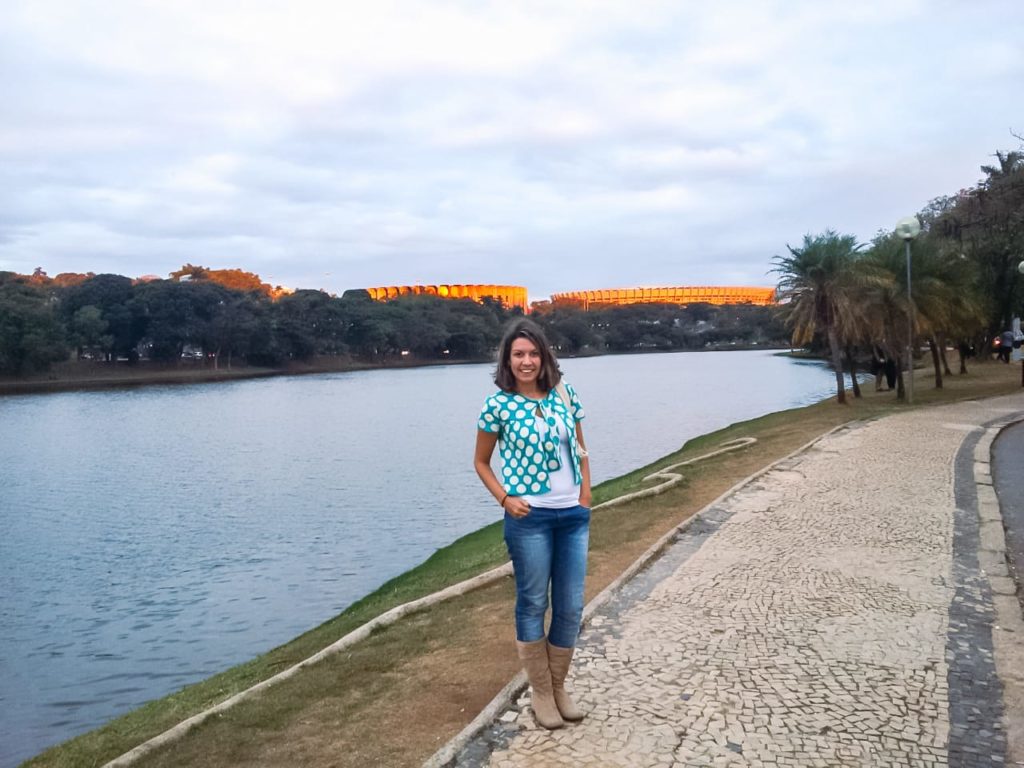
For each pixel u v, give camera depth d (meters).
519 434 4.14
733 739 4.23
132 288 104.50
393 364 142.12
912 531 8.87
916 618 6.10
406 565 14.12
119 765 4.46
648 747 4.15
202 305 107.62
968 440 16.39
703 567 7.63
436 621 6.63
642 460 25.23
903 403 27.56
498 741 4.25
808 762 4.00
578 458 4.30
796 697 4.73
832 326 29.72
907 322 27.91
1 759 7.65
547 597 4.33
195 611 12.14
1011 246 39.88
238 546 16.20
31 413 55.34
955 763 4.00
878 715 4.51
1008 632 5.80
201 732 4.80
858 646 5.54
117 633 11.28
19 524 18.88
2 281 94.06
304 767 4.21
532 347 4.17
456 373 119.00
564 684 4.86
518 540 4.19
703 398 51.31
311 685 5.37
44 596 13.05
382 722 4.71
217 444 34.97
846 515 9.73
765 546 8.37
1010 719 4.46
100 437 39.06
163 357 107.69
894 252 29.92
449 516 18.30
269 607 12.19
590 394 57.50
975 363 51.19
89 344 95.75
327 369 126.75
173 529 18.02
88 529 18.17
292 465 27.67
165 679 9.64
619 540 9.02
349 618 8.95
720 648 5.52
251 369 114.38
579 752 4.11
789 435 19.53
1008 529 8.98
